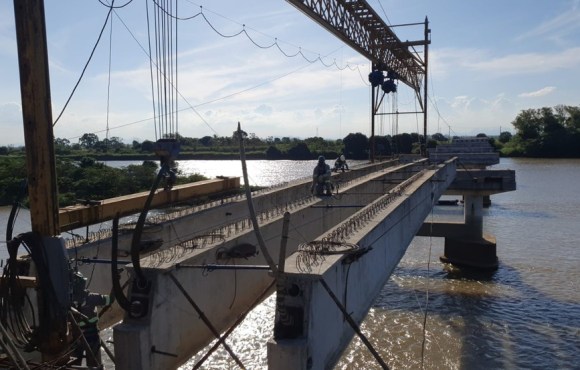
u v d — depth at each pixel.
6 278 7.98
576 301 25.23
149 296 8.16
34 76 7.36
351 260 8.57
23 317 8.20
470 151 45.38
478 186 32.50
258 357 18.80
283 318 6.96
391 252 12.45
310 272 7.04
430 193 21.38
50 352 7.80
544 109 135.88
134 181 42.03
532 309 24.28
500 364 18.77
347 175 24.58
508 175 32.34
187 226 13.12
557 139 129.38
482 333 21.45
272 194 17.28
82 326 8.88
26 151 7.54
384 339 20.86
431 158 40.84
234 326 8.30
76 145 82.75
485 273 30.28
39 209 7.59
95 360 8.20
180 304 8.84
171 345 8.59
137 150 117.75
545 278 29.11
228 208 14.81
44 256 7.55
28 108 7.41
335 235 9.31
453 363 18.80
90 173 41.84
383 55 31.47
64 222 10.38
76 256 9.51
